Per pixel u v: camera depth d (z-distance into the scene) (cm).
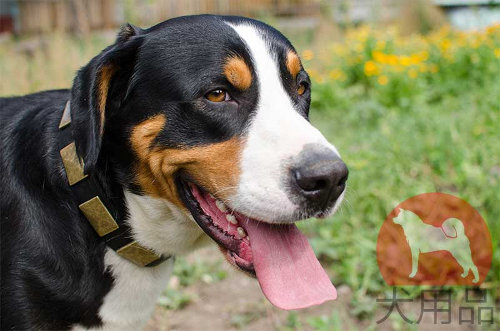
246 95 65
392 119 165
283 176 61
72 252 67
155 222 70
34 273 65
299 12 383
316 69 237
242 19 70
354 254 106
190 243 73
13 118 72
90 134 63
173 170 66
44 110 72
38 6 362
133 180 68
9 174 68
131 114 68
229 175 64
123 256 69
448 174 131
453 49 231
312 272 66
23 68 171
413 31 359
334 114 191
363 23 338
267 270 65
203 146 65
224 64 65
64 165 67
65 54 187
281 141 62
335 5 346
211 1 369
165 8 352
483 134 140
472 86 209
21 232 66
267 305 101
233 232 67
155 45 67
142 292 72
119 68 68
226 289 106
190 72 66
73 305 67
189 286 107
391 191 120
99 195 68
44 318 66
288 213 61
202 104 65
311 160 60
